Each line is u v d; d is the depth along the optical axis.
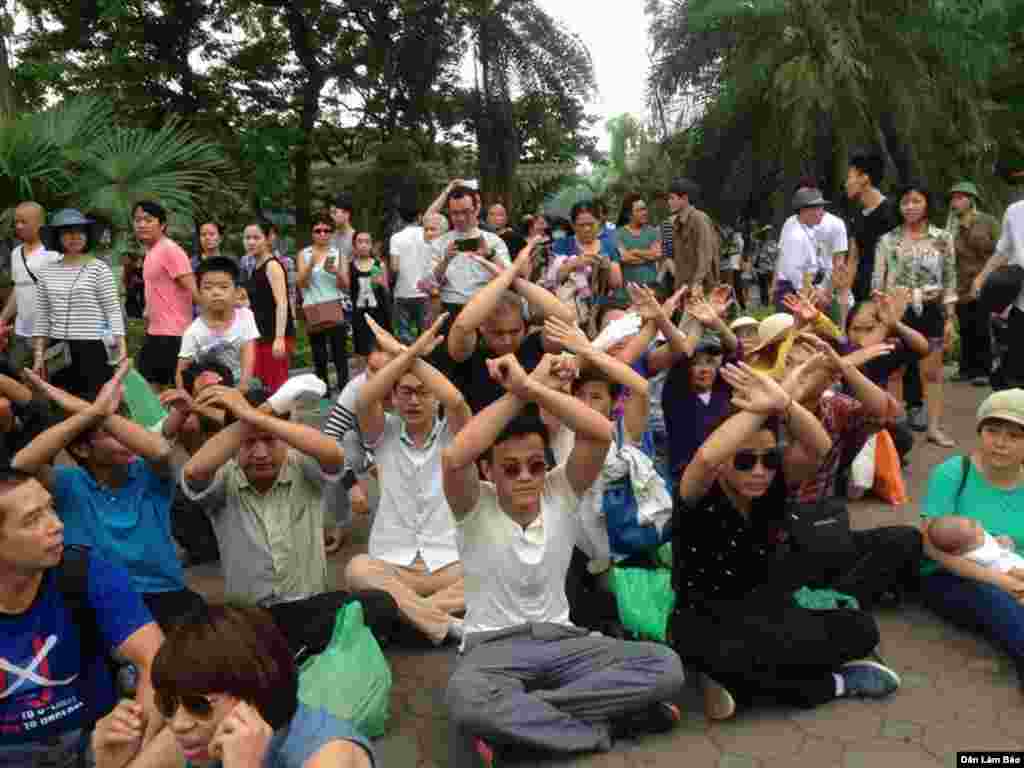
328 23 21.72
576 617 4.05
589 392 4.14
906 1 15.43
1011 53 18.33
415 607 4.19
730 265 16.09
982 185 16.00
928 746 3.33
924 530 4.29
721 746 3.38
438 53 21.59
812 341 4.36
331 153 26.86
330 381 10.91
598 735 3.34
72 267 7.11
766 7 15.14
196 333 5.99
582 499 3.79
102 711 2.83
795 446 3.85
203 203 14.20
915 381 7.79
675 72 16.92
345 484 4.62
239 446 3.74
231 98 22.02
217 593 4.96
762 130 16.05
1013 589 3.83
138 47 20.36
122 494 3.68
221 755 1.73
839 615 3.63
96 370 7.18
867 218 7.66
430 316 6.88
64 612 2.69
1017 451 4.03
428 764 3.33
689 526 3.69
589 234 9.03
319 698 3.34
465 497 3.36
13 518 2.46
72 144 10.66
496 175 22.89
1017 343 6.77
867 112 15.22
